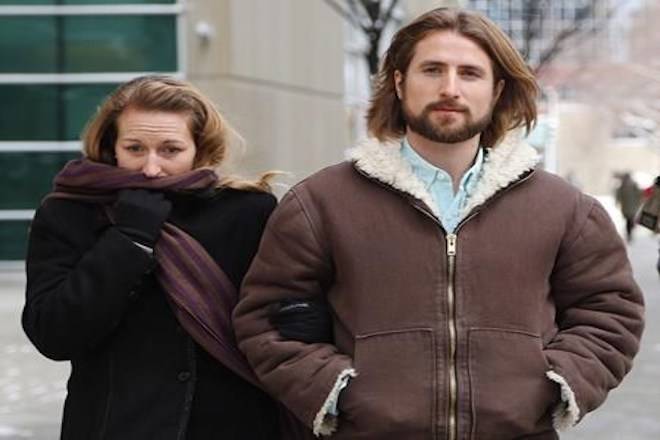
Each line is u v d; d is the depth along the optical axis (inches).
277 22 1114.7
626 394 420.2
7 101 946.1
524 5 1060.5
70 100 944.9
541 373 145.9
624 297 153.6
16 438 356.8
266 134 1066.1
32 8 940.0
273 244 152.7
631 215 1365.7
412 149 152.9
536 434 148.6
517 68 152.3
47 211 159.2
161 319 156.3
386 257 146.9
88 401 157.9
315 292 152.6
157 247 155.5
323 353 147.9
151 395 154.1
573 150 3575.3
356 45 1518.2
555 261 152.6
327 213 150.7
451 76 147.9
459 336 144.5
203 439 156.3
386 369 144.4
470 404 143.1
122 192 156.4
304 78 1232.2
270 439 162.4
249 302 153.1
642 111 3144.7
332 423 147.6
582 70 2506.2
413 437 143.4
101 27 944.3
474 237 147.2
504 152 150.5
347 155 156.8
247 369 157.0
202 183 158.6
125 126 158.7
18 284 859.4
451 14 151.3
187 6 940.0
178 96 159.5
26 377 466.3
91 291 150.2
